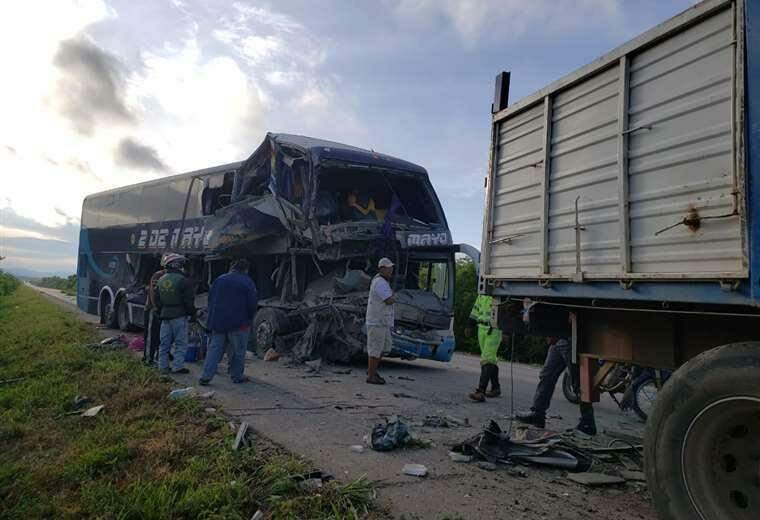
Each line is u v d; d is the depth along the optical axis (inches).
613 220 149.8
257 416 241.9
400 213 507.5
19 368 361.7
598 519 149.6
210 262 558.3
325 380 359.6
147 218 665.0
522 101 191.2
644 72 143.3
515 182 194.7
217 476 163.8
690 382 123.7
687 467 124.2
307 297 463.2
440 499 158.9
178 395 265.6
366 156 464.4
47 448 204.8
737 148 116.6
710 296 122.8
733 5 120.2
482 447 200.5
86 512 144.6
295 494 154.9
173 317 350.0
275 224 450.9
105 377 311.0
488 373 324.5
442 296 473.1
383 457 194.4
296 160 459.8
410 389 350.3
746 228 113.7
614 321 168.4
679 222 130.0
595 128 158.9
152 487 153.4
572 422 279.1
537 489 171.5
